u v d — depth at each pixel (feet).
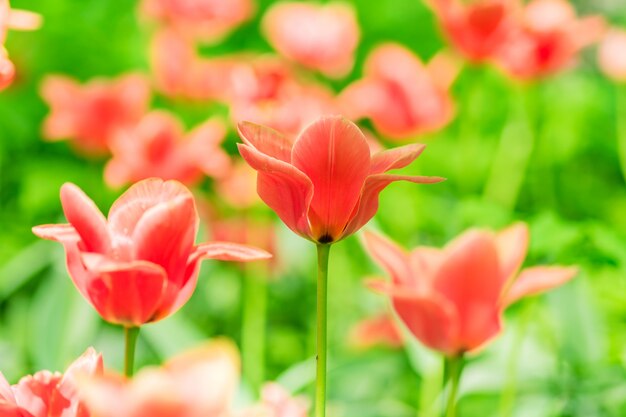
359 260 8.99
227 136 10.80
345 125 4.06
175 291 4.04
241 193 7.60
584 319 5.68
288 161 4.12
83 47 12.19
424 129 7.93
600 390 5.55
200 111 9.52
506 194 10.85
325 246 4.10
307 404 4.48
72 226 4.05
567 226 5.30
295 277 9.07
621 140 10.50
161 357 6.73
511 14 8.18
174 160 7.34
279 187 4.11
